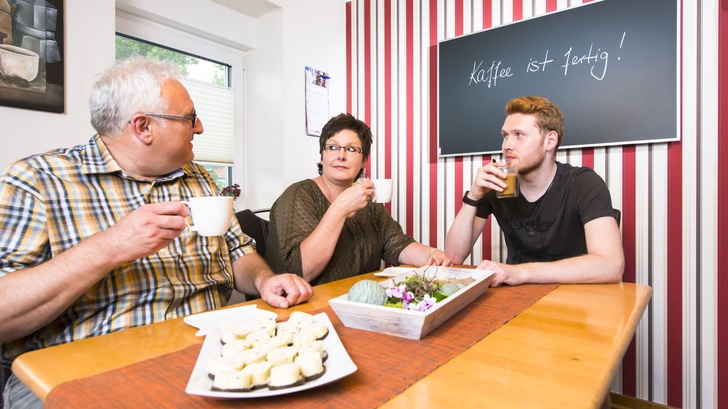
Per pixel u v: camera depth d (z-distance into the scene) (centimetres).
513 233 165
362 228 163
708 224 172
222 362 54
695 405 176
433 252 154
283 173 247
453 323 80
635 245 189
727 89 167
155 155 101
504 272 112
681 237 178
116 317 92
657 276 184
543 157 147
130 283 95
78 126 163
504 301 97
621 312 88
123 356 64
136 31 205
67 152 101
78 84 162
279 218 145
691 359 177
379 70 276
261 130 258
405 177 264
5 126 144
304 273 131
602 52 192
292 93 252
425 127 254
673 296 180
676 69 175
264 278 106
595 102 194
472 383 54
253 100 262
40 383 55
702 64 171
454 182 242
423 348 67
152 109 97
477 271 109
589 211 136
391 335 73
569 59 201
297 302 96
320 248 131
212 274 114
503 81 221
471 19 235
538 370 59
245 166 266
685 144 176
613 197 194
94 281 78
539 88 210
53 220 89
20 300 72
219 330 71
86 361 62
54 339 87
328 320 75
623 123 188
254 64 260
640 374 189
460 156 239
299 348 59
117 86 95
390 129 271
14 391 78
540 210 154
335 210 132
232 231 129
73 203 93
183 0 217
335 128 164
